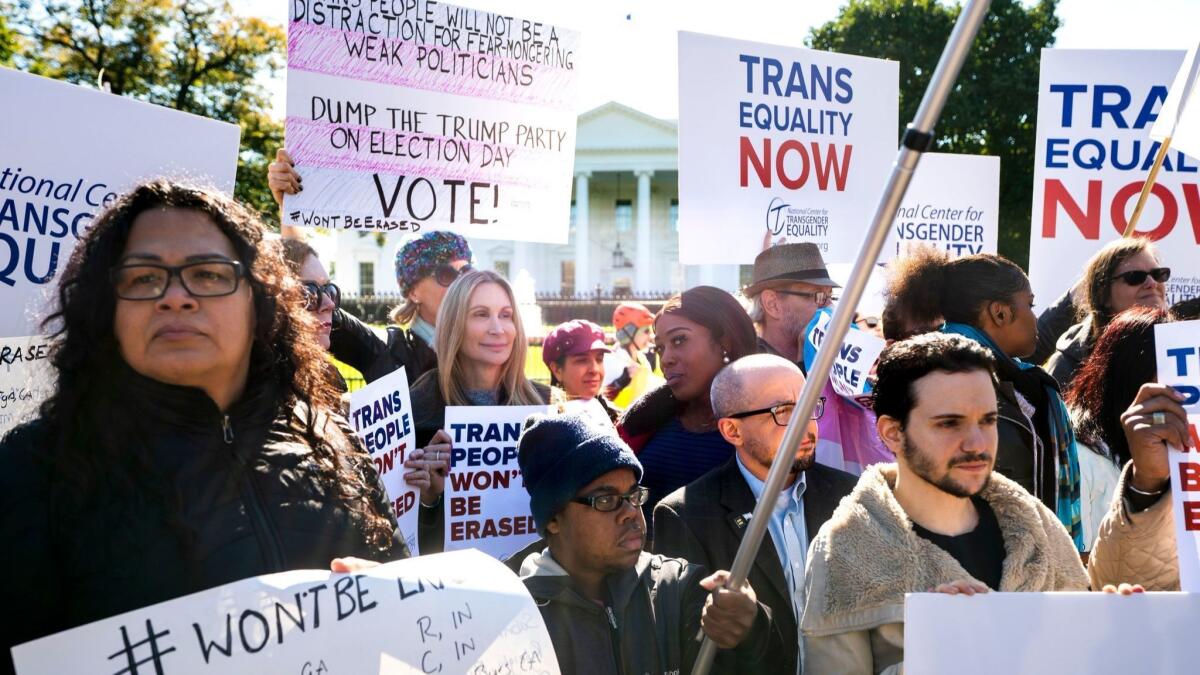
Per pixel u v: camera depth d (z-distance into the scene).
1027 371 3.54
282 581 1.76
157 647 1.63
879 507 2.40
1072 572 2.43
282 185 3.86
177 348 1.77
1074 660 2.11
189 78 22.83
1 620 1.63
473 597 1.93
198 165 3.18
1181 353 2.45
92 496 1.71
